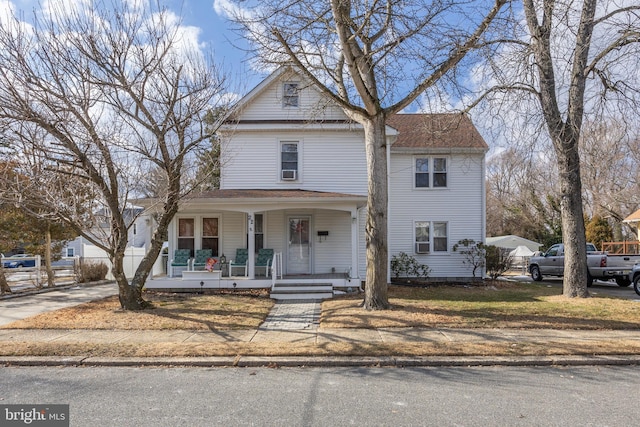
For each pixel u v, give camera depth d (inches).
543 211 1252.5
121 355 251.3
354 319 346.3
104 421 162.2
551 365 237.9
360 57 354.9
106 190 361.4
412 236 684.7
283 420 162.7
